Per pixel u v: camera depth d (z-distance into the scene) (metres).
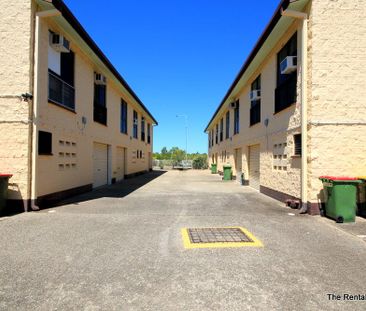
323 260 3.98
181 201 9.18
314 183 7.05
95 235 5.12
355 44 7.14
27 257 4.04
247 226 5.85
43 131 7.93
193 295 2.98
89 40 9.78
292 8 7.54
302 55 7.41
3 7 7.36
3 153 7.29
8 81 7.32
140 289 3.11
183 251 4.29
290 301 2.87
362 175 7.07
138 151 23.80
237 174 17.83
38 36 7.52
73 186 10.19
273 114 10.07
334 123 7.08
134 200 9.35
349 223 6.12
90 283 3.24
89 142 11.80
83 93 11.07
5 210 7.09
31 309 2.70
